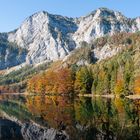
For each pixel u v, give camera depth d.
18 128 52.12
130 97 150.88
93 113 75.88
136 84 153.62
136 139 42.88
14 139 42.56
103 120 61.81
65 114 74.94
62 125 55.75
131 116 67.81
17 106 111.12
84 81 193.38
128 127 52.53
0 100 164.75
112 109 85.00
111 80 174.88
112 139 42.75
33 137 44.12
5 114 78.62
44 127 53.22
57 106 102.88
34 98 183.25
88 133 46.88
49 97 185.88
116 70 175.25
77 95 194.25
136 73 161.25
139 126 53.47
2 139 42.25
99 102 117.25
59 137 43.81
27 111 87.44
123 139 43.09
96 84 184.88
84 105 102.75
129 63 172.25
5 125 55.44
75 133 46.59
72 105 104.56
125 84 158.88
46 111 85.00
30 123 59.16
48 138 43.25
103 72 182.88
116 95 162.75
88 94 190.25
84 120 62.25
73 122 59.69
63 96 190.50
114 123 57.34
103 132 47.38
